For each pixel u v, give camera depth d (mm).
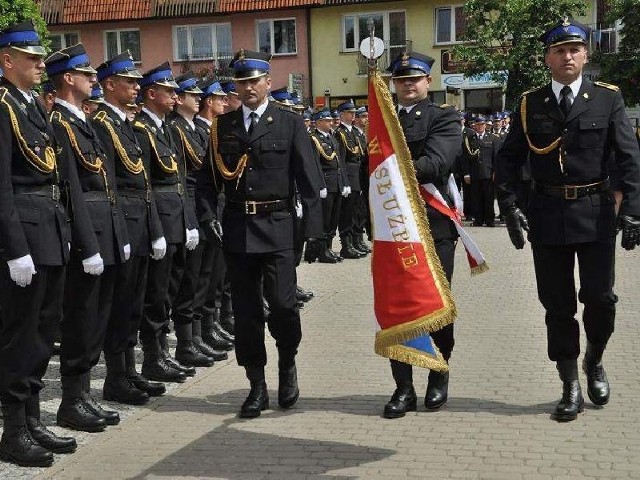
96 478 4469
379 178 4840
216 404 5754
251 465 4586
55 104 5273
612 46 27109
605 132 5090
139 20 31141
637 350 6812
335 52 30078
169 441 5012
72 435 5137
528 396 5676
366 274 11273
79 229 4922
